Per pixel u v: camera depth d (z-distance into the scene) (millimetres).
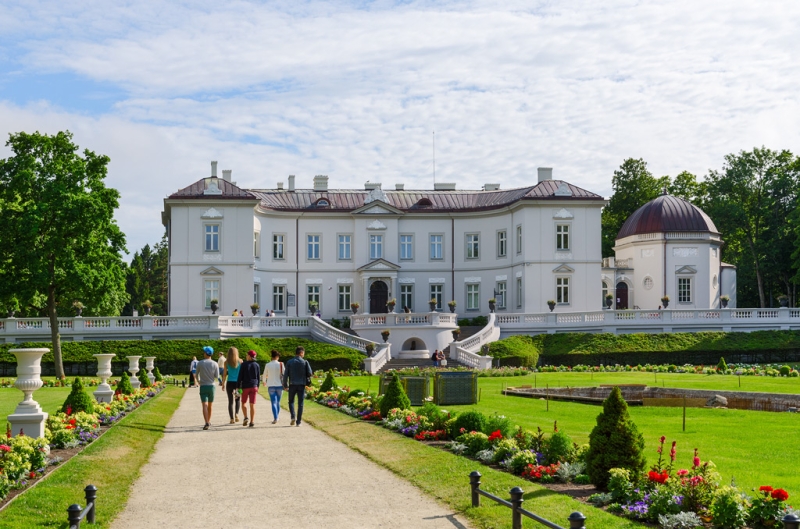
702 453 18500
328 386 35531
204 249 68438
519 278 71250
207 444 20906
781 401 29828
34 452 15984
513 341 59344
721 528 11641
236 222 68750
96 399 27766
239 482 15695
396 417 23250
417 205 76250
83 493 14305
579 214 70562
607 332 63281
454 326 63594
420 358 58906
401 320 62250
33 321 57219
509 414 27266
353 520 12633
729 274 83875
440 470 16016
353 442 20562
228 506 13703
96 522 12422
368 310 73312
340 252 74250
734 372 48719
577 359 58531
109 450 18594
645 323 64188
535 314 64438
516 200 70438
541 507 12797
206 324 59031
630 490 13039
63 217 48875
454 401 31047
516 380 44938
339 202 75938
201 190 69188
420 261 75250
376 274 73250
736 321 64625
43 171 50656
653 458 17781
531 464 15641
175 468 17344
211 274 68188
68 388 42844
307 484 15391
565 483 14828
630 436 13961
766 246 86375
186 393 39812
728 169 91125
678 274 76125
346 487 15070
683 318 64375
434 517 12734
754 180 90000
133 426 23438
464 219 75562
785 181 86500
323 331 61188
